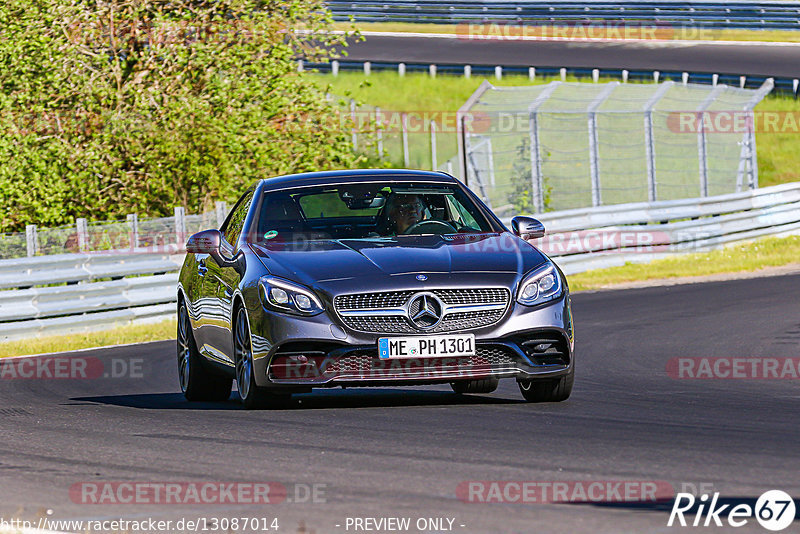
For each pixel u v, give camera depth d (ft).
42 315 174.09
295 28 257.55
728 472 58.65
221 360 90.94
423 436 71.26
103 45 251.19
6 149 234.79
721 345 126.00
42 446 73.20
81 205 243.19
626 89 279.69
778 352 119.55
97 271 183.01
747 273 211.61
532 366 81.15
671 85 273.54
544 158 320.70
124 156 246.06
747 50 433.48
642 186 311.06
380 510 52.37
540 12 477.77
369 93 403.13
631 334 137.90
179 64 242.17
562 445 67.31
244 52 246.88
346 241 88.02
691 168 317.01
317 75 419.95
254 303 82.02
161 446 71.10
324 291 80.33
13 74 239.91
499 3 482.69
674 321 148.66
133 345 151.94
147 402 97.14
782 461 61.31
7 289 179.63
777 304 161.89
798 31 451.12
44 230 196.54
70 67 241.14
